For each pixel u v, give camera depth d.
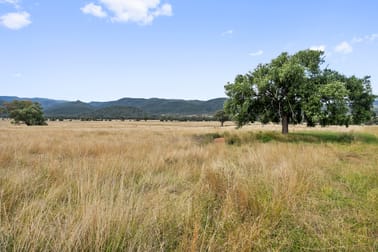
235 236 2.42
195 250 2.22
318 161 6.71
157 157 7.23
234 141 13.89
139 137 16.86
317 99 12.87
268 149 8.64
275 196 3.54
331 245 2.52
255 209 3.13
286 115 16.28
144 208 3.12
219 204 3.46
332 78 14.70
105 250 2.16
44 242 2.21
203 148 9.92
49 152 8.62
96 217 2.42
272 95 15.30
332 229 2.87
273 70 14.09
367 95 14.27
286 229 2.86
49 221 2.72
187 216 2.85
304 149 8.67
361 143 12.16
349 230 2.80
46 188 3.71
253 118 16.56
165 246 2.37
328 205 3.64
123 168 5.48
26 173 4.51
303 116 15.52
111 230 2.35
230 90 15.77
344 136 14.98
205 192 3.90
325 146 10.92
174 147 10.71
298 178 4.55
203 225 2.88
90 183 3.92
